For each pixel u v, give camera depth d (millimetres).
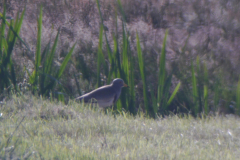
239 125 11344
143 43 18547
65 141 8789
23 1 23047
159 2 21922
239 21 19219
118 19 19578
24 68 16281
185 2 21406
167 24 21250
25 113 11078
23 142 8078
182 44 19219
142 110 15992
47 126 9984
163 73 14914
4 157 6809
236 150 9125
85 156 7578
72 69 18297
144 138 9641
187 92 17000
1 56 14844
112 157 7660
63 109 11539
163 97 16359
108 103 14977
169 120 12328
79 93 16156
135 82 17703
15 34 14359
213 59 18672
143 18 21281
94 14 21406
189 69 18078
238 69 18062
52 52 15625
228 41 18953
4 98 12625
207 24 20188
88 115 11609
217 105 15344
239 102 15070
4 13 14695
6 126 9492
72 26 20766
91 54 19281
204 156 8250
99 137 9461
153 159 7812
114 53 15500
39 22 15164
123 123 11070
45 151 7723
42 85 15203
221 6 20281
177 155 8164
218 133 10516
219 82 17266
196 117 14188
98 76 15742
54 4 22266
